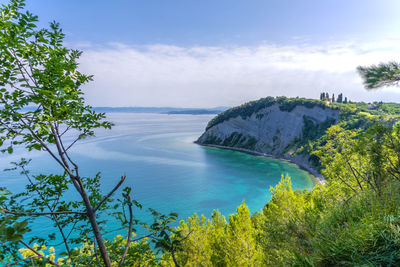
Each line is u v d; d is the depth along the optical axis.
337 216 5.97
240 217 20.03
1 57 3.36
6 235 2.12
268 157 169.25
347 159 14.16
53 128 3.75
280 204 16.66
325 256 4.47
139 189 89.69
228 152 185.75
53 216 4.89
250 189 92.06
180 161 147.50
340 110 165.75
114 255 5.44
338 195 13.68
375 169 7.82
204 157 164.38
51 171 105.50
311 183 101.19
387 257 3.56
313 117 177.25
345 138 15.20
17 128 3.32
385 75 7.31
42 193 4.86
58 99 3.32
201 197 82.44
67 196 67.25
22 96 3.41
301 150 155.88
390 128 8.13
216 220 32.38
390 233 3.90
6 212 3.01
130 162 140.12
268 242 11.95
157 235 4.20
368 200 6.11
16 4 3.58
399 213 4.38
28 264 2.82
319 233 5.49
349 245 4.18
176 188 92.25
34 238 4.57
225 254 19.14
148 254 5.89
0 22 3.27
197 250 19.31
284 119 190.12
